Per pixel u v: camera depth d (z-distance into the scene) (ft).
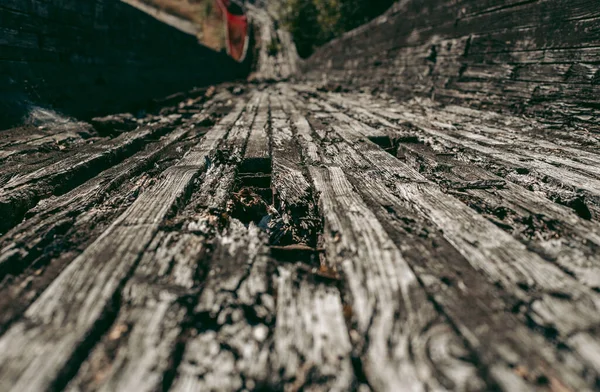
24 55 5.51
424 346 1.10
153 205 2.13
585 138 3.70
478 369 1.02
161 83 11.34
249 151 3.52
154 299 1.32
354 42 14.60
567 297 1.27
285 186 2.56
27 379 0.99
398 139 3.98
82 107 6.56
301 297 1.38
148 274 1.47
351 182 2.54
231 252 1.67
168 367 1.05
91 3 7.39
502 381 0.96
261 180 3.03
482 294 1.30
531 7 5.19
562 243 1.72
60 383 1.01
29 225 1.94
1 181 2.62
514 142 3.65
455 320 1.18
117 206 2.24
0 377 1.00
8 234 1.83
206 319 1.27
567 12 4.60
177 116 6.24
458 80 7.04
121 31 8.82
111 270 1.47
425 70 8.38
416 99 8.21
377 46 11.91
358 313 1.26
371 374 1.05
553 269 1.45
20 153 3.44
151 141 4.14
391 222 1.89
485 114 5.50
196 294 1.35
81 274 1.45
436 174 2.81
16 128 4.65
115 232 1.80
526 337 1.10
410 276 1.42
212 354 1.13
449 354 1.07
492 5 6.03
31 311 1.26
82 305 1.27
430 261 1.52
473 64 6.61
